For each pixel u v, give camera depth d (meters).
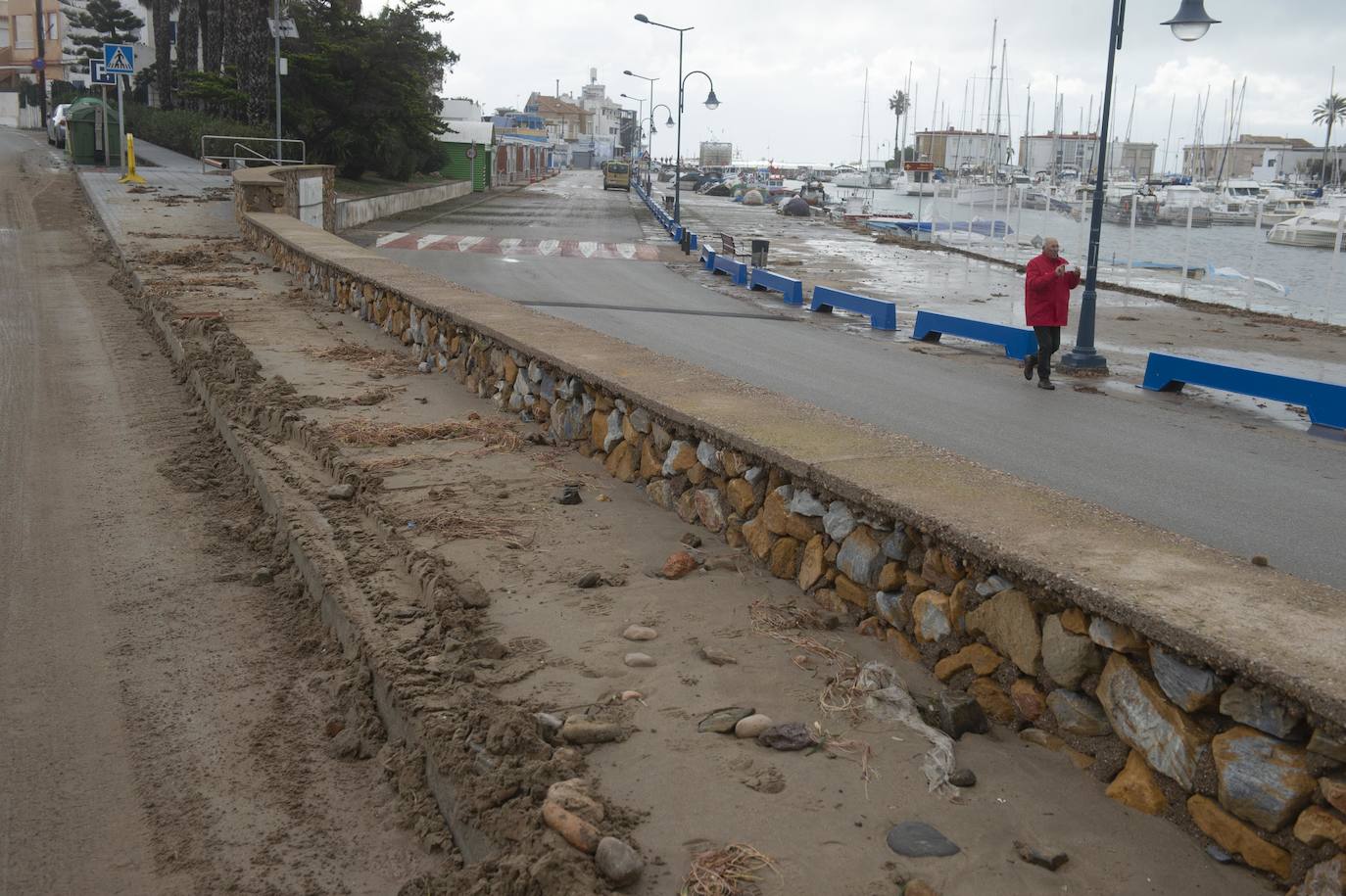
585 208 55.91
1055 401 12.95
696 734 4.08
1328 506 8.40
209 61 49.59
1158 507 8.13
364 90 45.66
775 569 5.80
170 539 6.97
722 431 6.23
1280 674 3.13
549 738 4.04
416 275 14.35
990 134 82.44
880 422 10.90
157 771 4.28
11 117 81.88
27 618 5.73
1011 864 3.31
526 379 9.38
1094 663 3.87
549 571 5.82
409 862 3.69
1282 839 3.20
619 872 3.14
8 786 4.15
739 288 24.84
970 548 4.34
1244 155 129.88
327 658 5.22
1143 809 3.61
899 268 31.95
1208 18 14.40
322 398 9.90
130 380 11.34
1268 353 17.95
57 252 20.50
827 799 3.64
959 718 4.14
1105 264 31.86
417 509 6.82
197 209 27.11
